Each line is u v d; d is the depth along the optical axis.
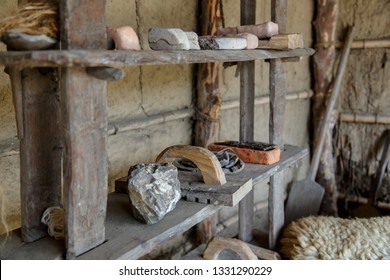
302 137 3.01
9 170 1.43
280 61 1.72
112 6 1.72
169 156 1.33
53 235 1.06
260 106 2.61
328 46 2.83
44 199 1.07
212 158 1.28
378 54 2.81
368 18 2.80
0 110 1.38
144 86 1.91
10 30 0.85
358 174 2.99
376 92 2.86
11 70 0.97
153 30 1.11
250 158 1.60
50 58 0.79
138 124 1.87
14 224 1.45
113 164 1.82
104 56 0.85
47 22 0.88
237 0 2.30
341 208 3.07
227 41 1.28
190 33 1.21
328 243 1.79
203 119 2.12
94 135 0.96
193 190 1.24
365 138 2.94
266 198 2.81
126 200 1.28
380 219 1.98
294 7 2.70
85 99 0.92
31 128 1.03
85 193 0.96
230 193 1.21
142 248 1.00
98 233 1.00
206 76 2.08
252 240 2.03
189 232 2.25
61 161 1.11
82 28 0.89
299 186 2.74
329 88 2.89
